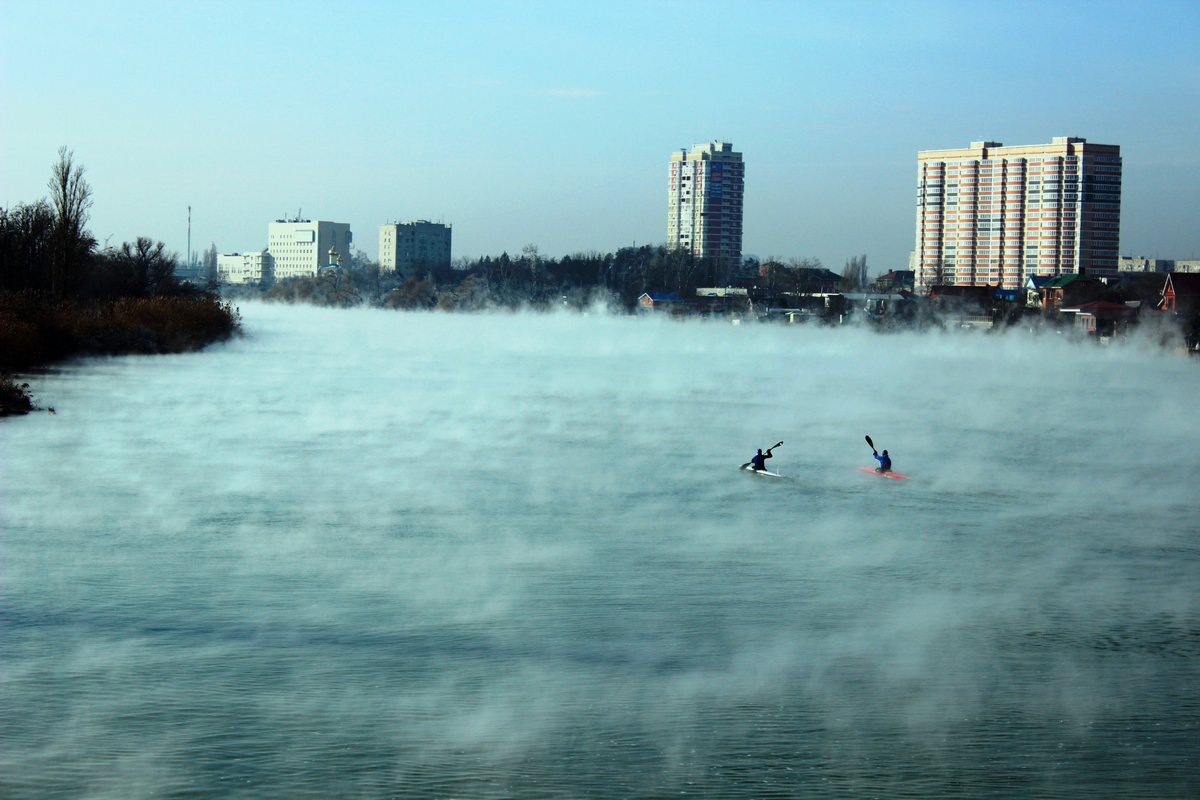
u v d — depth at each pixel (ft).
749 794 72.28
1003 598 114.21
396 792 72.33
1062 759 77.46
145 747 77.92
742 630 103.19
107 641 97.81
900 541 138.31
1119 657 97.14
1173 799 72.18
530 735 80.28
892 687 89.92
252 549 128.88
